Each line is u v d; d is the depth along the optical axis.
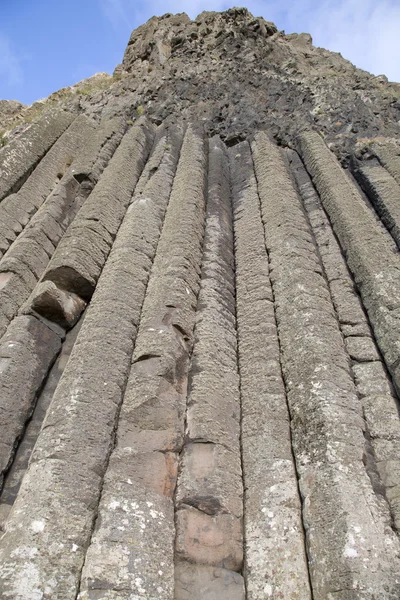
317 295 3.81
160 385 2.97
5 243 4.56
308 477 2.62
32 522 2.22
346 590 2.12
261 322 3.69
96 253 4.12
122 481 2.54
